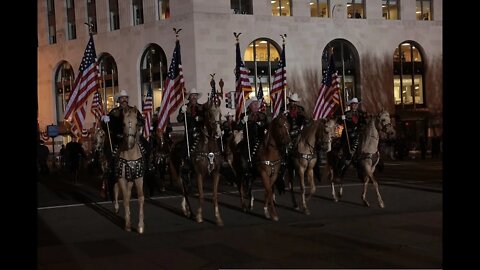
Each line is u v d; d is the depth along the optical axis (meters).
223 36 46.91
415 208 14.69
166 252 10.22
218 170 13.13
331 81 18.75
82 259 9.82
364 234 11.20
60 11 56.19
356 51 51.59
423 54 54.06
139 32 49.94
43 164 33.66
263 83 48.38
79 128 15.27
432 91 53.75
